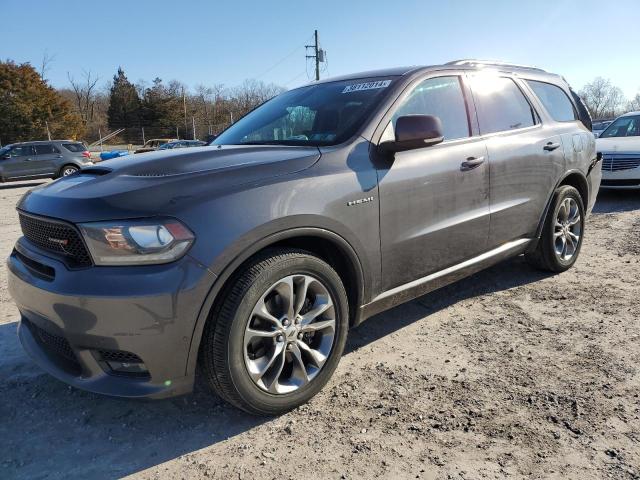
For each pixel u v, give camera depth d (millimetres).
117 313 2193
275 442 2449
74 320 2262
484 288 4480
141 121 75000
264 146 3088
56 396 2926
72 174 2988
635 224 6895
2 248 6840
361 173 2865
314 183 2650
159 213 2246
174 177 2434
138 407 2797
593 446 2312
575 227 4859
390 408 2680
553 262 4613
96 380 2357
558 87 4859
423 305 4148
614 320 3691
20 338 2852
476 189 3553
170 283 2207
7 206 12273
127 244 2205
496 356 3215
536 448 2314
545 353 3229
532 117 4305
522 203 4027
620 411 2568
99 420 2689
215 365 2398
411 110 3299
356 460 2293
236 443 2459
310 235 2621
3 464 2354
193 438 2514
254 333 2467
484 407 2650
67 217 2320
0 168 18766
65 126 53156
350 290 2980
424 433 2459
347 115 3199
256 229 2395
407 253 3145
